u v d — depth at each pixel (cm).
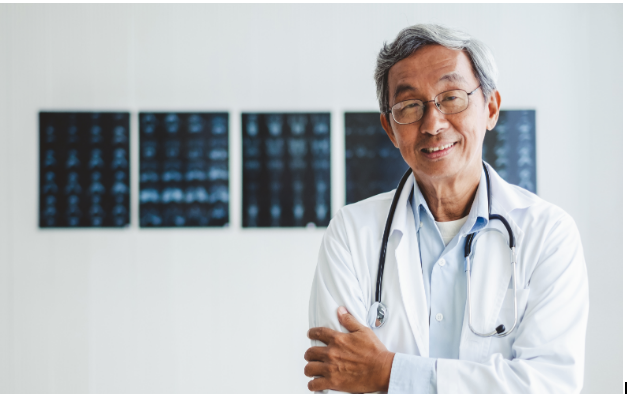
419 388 79
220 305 212
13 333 210
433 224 94
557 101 213
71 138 212
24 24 213
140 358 210
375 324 91
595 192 212
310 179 213
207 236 213
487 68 87
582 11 214
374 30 215
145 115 212
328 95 215
